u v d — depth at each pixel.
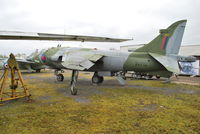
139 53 9.40
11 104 6.01
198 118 4.84
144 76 14.98
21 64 18.73
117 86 10.46
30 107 5.66
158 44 9.19
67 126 4.13
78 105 6.02
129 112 5.31
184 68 20.45
